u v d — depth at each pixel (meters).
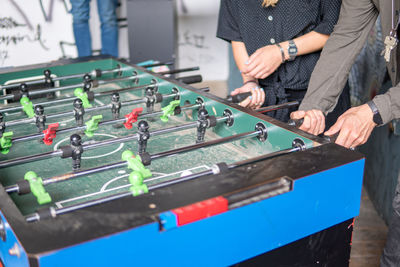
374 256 2.07
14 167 1.21
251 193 0.82
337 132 1.24
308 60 1.79
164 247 0.74
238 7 1.81
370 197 2.61
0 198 0.80
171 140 1.39
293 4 1.71
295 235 0.91
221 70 4.95
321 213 0.92
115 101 1.49
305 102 1.53
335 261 1.04
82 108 1.41
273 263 0.93
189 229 0.76
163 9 3.77
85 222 0.71
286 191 0.85
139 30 3.82
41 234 0.68
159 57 3.93
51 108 1.69
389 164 2.30
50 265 0.64
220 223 0.79
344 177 0.93
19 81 1.83
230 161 1.24
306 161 0.93
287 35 1.76
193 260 0.78
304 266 0.98
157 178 1.13
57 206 0.99
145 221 0.71
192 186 0.82
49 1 3.66
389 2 1.36
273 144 1.20
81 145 1.10
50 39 3.76
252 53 1.84
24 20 3.62
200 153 1.29
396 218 1.36
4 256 0.82
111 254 0.69
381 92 2.34
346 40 1.49
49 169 1.20
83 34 3.80
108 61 2.03
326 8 1.67
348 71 1.53
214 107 1.42
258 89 1.55
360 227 2.32
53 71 1.92
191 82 1.83
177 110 1.42
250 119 1.28
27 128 1.49
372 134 2.62
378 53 2.41
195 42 4.80
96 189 1.08
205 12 4.70
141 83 1.82
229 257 0.83
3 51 3.63
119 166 0.97
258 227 0.84
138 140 1.18
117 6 4.30
